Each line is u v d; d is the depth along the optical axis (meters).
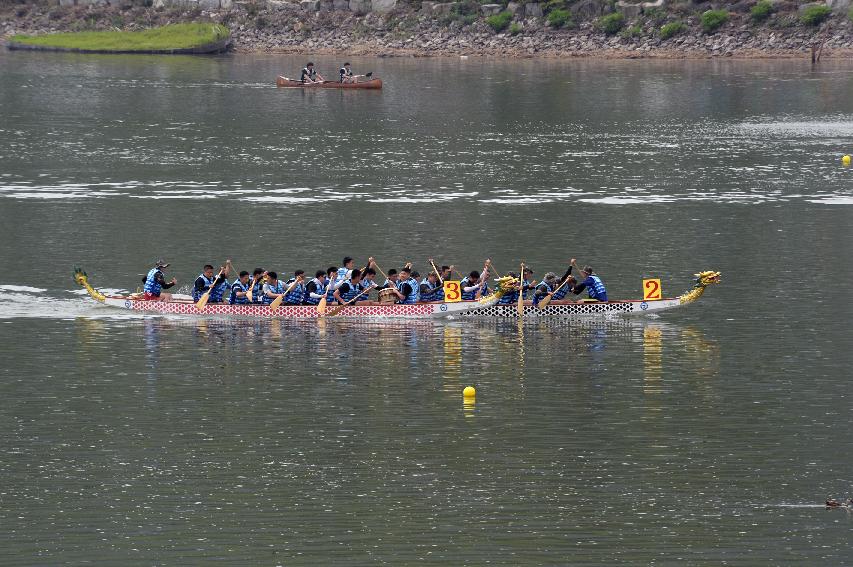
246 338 77.94
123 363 72.19
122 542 49.72
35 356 73.12
